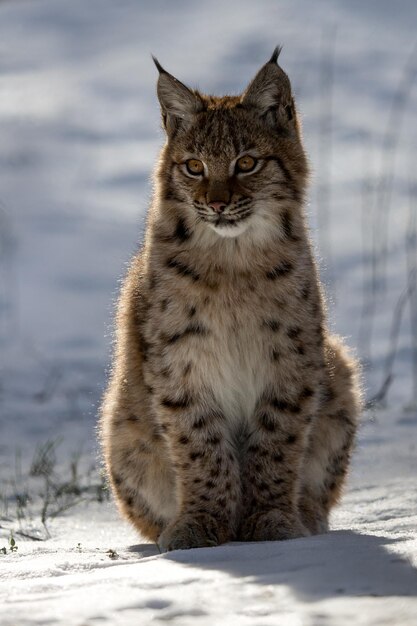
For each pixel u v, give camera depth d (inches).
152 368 435.2
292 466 434.6
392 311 930.1
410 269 1000.2
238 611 270.1
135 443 455.8
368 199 1109.1
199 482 430.3
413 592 279.4
